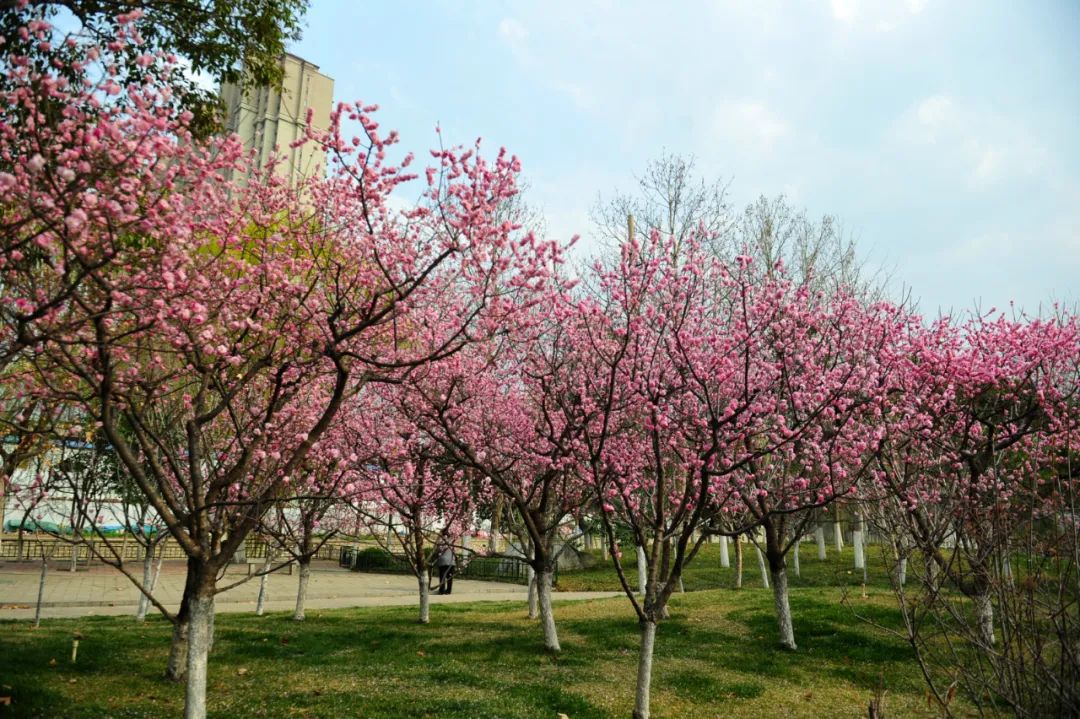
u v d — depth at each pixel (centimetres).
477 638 1204
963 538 598
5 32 638
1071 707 474
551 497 1262
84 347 652
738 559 1869
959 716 771
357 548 2992
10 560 2430
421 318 933
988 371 1084
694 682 935
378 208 729
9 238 527
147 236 597
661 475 774
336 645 1145
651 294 877
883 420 842
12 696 748
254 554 2680
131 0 679
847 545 2967
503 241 701
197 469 724
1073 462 918
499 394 1208
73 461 1009
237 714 758
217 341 705
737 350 965
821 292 1364
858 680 947
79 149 523
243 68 925
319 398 998
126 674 894
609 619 1370
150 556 1371
